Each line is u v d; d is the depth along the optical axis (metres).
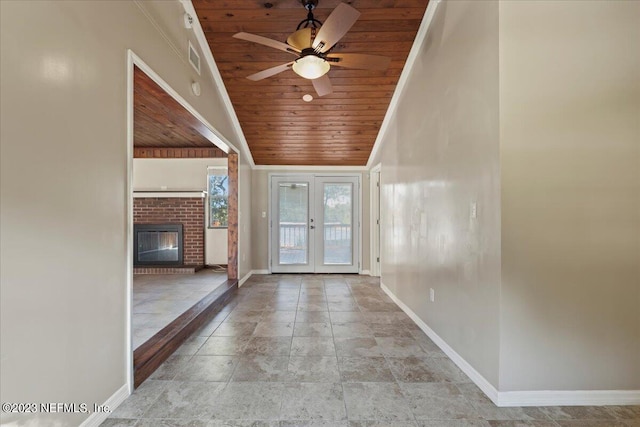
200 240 6.02
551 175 1.77
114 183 1.74
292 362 2.30
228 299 3.99
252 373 2.14
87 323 1.54
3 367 1.14
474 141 2.03
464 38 2.15
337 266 5.75
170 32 2.43
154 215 6.04
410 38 3.03
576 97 1.77
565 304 1.78
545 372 1.79
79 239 1.49
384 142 4.56
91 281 1.57
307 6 2.64
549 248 1.78
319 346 2.58
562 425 1.63
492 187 1.83
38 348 1.28
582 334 1.79
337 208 5.75
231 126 4.21
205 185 6.08
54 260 1.35
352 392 1.92
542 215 1.77
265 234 5.74
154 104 2.63
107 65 1.68
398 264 3.77
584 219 1.77
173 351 2.46
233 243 4.65
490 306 1.87
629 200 1.78
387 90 3.74
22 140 1.21
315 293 4.34
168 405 1.78
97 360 1.61
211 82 3.38
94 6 1.58
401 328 3.01
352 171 5.74
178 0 2.56
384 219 4.52
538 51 1.76
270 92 3.79
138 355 2.14
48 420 1.32
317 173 5.73
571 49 1.76
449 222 2.39
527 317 1.78
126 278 1.84
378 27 2.90
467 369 2.13
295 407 1.77
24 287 1.22
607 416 1.70
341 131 4.62
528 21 1.76
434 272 2.67
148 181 6.08
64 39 1.40
